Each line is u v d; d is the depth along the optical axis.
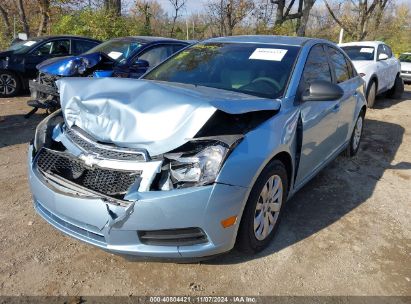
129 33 15.26
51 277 2.84
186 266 3.00
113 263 3.01
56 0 16.23
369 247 3.36
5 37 20.06
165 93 2.77
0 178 4.48
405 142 6.66
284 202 3.38
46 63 6.88
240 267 3.01
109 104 2.76
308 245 3.34
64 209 2.68
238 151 2.66
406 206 4.18
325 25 24.94
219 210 2.57
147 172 2.53
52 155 2.97
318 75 4.03
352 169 5.21
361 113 5.57
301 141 3.41
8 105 8.47
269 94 3.41
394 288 2.86
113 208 2.51
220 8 17.33
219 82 3.66
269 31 17.80
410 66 16.36
